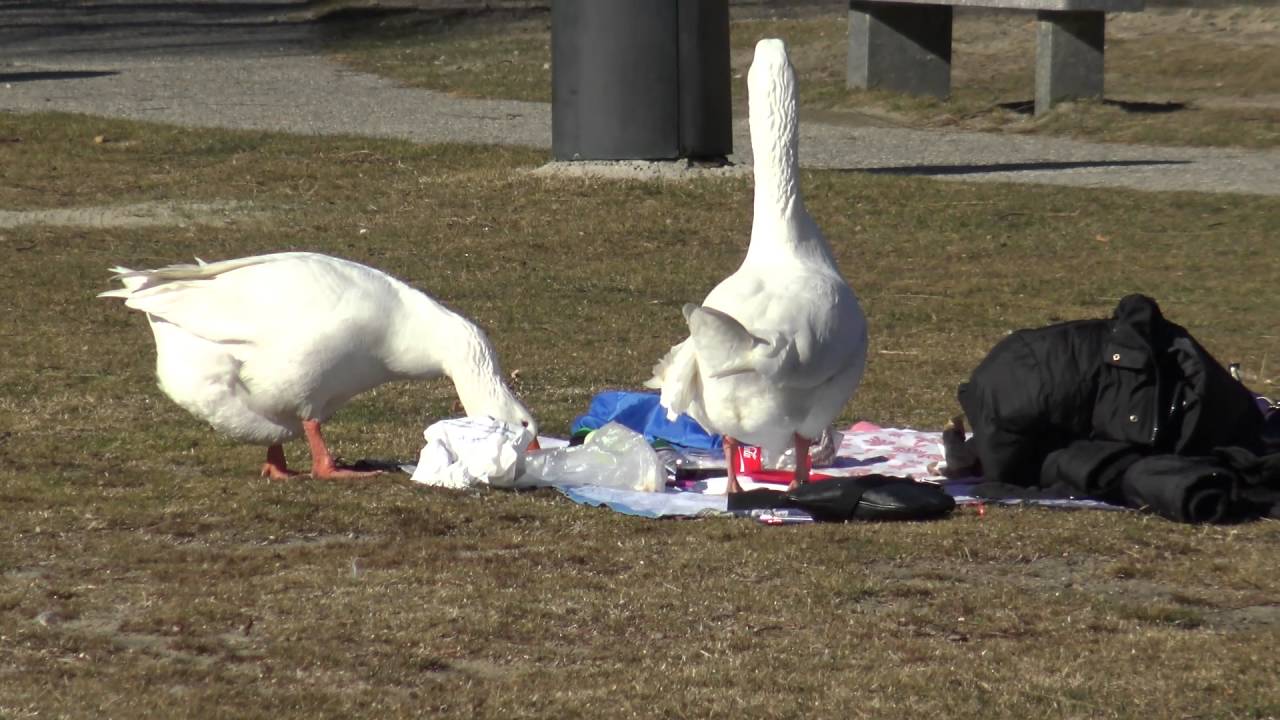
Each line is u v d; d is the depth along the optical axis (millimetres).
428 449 11664
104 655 8352
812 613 9047
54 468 12102
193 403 11508
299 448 12977
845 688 7980
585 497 11367
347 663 8281
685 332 18828
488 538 10391
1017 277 22031
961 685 8023
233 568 9727
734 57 47188
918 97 40312
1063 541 10336
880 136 35812
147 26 55938
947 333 18891
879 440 13516
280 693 7887
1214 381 11414
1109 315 19812
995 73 44656
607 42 27609
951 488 11930
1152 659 8406
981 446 11750
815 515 10922
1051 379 11523
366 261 22688
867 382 16250
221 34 54938
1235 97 39188
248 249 23344
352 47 52438
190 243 23750
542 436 13633
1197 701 7875
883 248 23844
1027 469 11781
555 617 8961
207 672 8141
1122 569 9820
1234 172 29703
